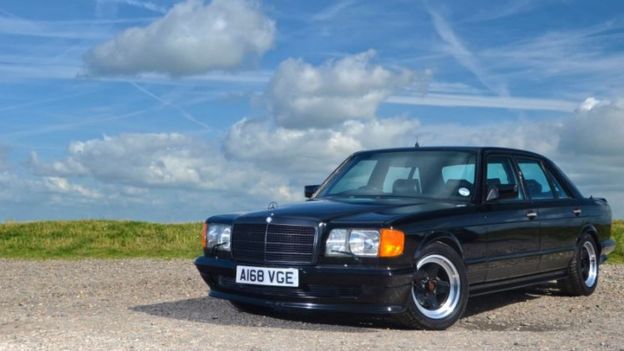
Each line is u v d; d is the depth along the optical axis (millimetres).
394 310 6133
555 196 8531
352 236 6250
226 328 6145
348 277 6152
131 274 11461
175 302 8188
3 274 11695
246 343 5258
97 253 16719
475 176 7301
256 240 6688
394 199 7223
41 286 9945
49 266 13078
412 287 6238
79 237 19547
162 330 5918
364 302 6188
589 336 5844
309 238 6398
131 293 9078
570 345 5344
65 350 4906
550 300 8586
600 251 9180
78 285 10023
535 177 8328
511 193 7285
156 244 18453
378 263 6129
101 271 12023
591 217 9008
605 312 7676
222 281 7051
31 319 6832
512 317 7395
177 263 13602
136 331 5852
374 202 7012
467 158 7500
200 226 21844
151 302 8227
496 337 5766
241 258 6816
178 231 20781
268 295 6586
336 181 7984
